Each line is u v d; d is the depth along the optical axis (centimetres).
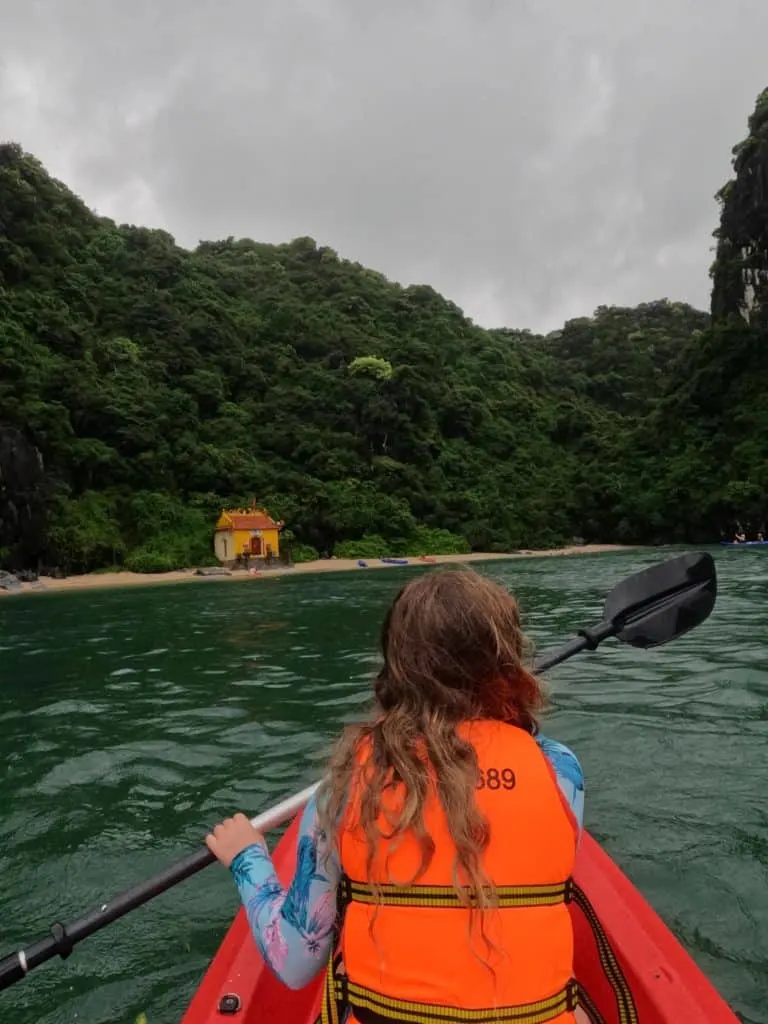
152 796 469
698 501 5497
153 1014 258
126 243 7025
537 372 8288
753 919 304
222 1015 185
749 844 368
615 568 2836
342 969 134
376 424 5934
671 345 9912
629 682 713
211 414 5638
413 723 126
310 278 8850
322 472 5394
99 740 594
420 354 7056
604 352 9525
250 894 142
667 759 495
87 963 288
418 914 115
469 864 112
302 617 1445
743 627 1017
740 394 5953
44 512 3825
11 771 525
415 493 5491
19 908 337
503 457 6694
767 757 493
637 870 346
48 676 880
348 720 623
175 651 1038
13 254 5369
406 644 132
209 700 716
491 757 121
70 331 5059
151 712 677
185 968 283
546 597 1650
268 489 5000
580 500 6056
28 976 280
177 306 6425
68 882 359
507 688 130
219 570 3919
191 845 397
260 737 586
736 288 6450
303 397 6025
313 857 128
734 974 270
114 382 5025
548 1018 116
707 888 329
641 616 276
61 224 6544
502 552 5319
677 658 820
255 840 155
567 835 122
